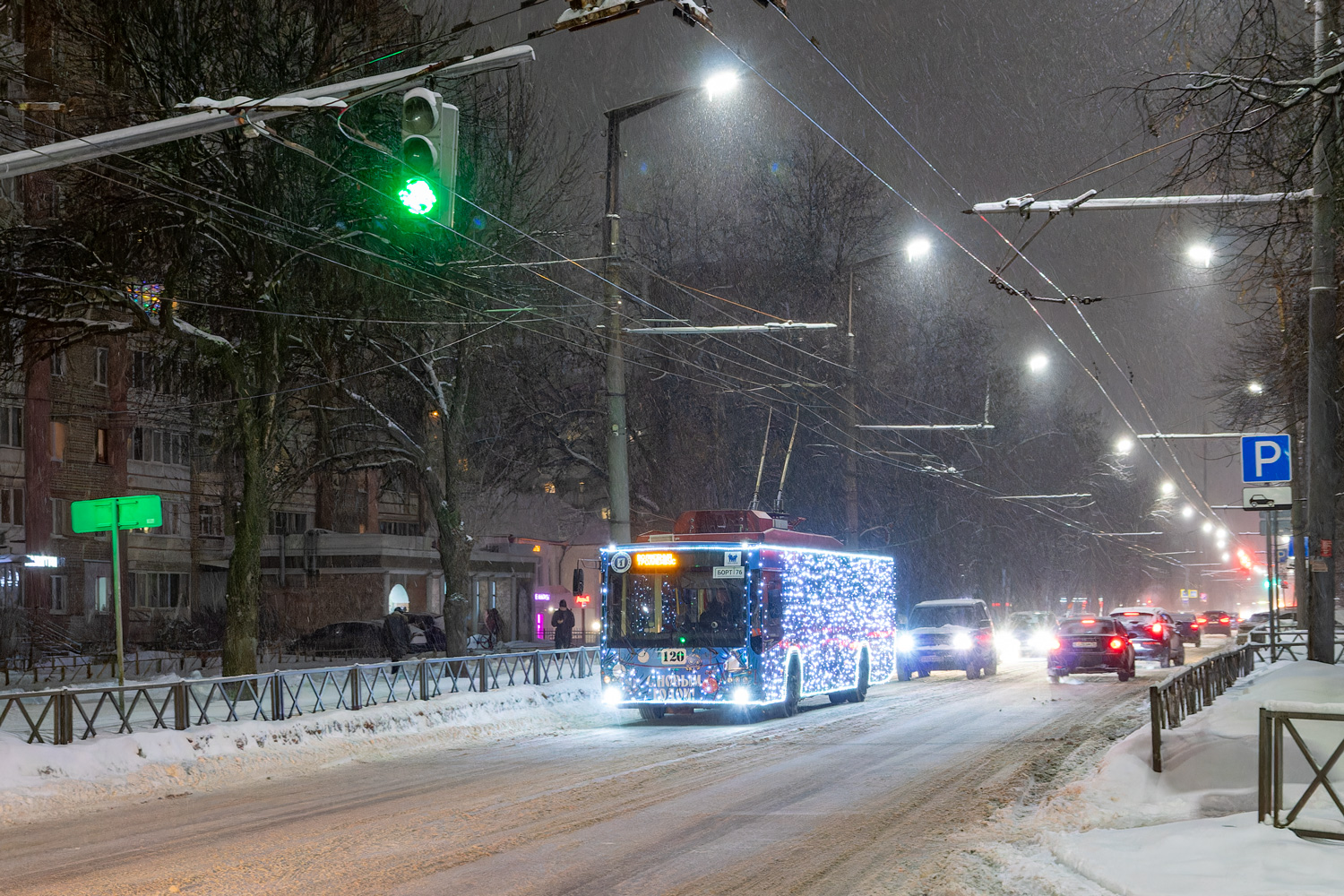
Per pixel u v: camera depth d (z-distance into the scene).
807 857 9.39
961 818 11.14
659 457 41.94
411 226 11.30
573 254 31.98
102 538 48.91
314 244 23.62
